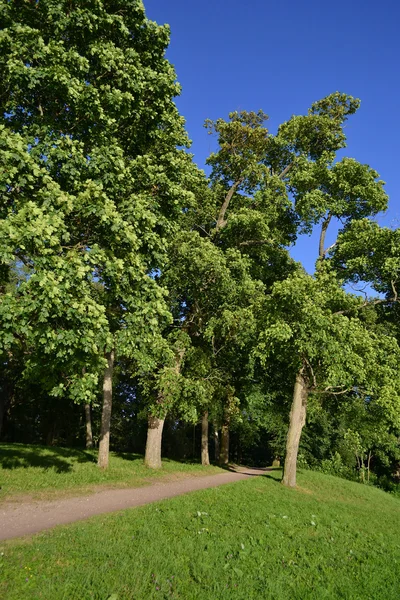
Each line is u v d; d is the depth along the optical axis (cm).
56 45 973
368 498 1778
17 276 1265
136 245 962
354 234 1856
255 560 662
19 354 1144
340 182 1998
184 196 1255
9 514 816
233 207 2281
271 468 3069
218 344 2117
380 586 626
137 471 1627
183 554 636
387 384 1527
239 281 1806
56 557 568
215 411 2416
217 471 2148
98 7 1074
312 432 3209
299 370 1728
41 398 3172
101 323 853
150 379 1788
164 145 1378
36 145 936
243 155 2238
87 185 927
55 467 1402
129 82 1117
